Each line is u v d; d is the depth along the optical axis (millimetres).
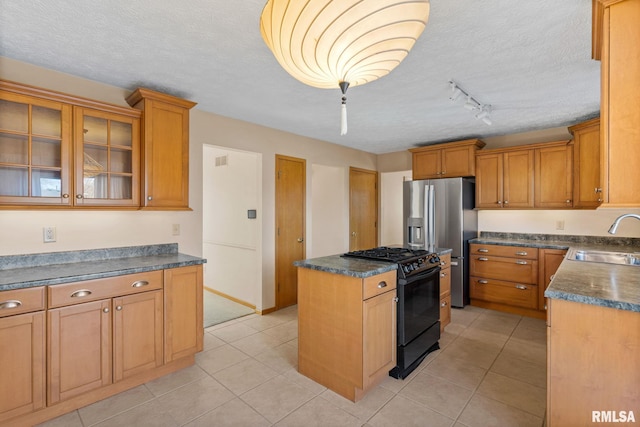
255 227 3982
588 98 2893
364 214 5441
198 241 3201
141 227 2832
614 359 1423
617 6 1410
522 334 3273
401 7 998
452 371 2537
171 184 2688
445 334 3277
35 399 1844
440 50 2020
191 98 2906
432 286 2863
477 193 4270
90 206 2322
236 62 2227
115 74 2424
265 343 3059
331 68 1221
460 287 4113
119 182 2523
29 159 2092
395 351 2398
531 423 1910
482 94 2793
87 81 2520
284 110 3240
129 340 2215
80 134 2270
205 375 2461
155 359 2346
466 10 1611
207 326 3490
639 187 1373
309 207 4449
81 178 2275
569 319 1523
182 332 2502
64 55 2131
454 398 2170
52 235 2383
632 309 1341
